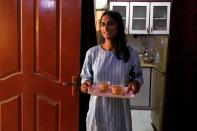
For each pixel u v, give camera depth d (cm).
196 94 249
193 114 253
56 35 222
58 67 225
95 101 175
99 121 175
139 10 513
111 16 172
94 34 246
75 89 225
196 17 237
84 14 242
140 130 397
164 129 263
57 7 220
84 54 242
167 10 506
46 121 231
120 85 173
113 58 174
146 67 494
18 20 222
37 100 229
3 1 219
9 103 228
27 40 224
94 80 178
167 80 255
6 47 223
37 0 220
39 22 221
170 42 247
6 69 225
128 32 514
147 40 542
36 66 227
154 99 404
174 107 256
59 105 229
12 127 230
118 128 174
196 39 241
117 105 173
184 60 247
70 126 231
